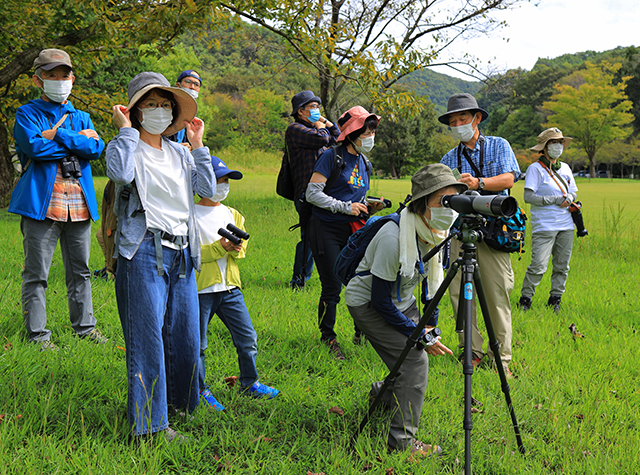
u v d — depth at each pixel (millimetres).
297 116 5535
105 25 8938
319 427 3029
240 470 2521
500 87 13805
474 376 3846
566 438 3008
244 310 3373
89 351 3785
